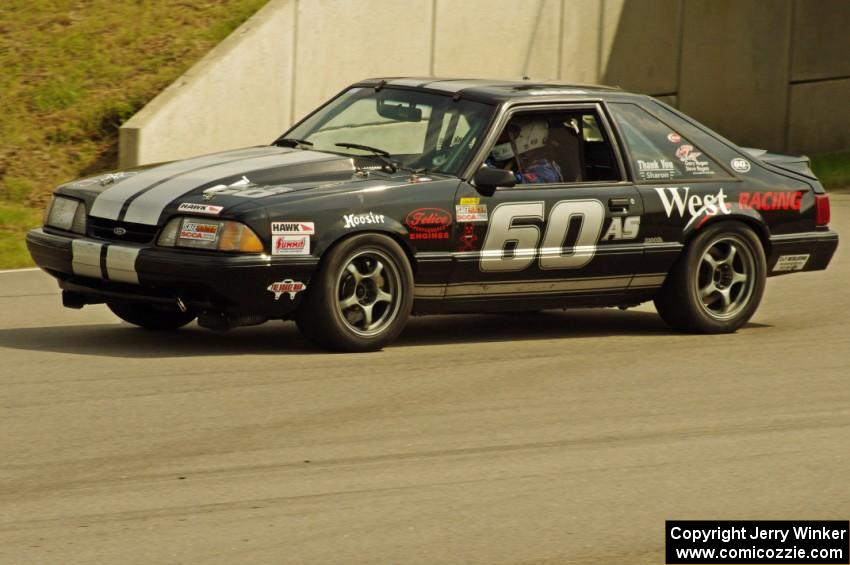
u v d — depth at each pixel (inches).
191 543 580.4
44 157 1713.8
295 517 619.5
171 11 2033.7
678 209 1090.7
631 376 946.7
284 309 938.1
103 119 1795.0
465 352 1011.3
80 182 1026.1
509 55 2327.8
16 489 649.0
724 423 823.7
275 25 1914.4
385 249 963.3
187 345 995.9
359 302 970.1
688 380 940.0
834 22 2822.3
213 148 1841.8
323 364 937.5
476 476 695.1
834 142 2856.8
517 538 602.5
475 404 848.3
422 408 831.7
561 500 660.7
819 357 1034.1
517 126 1039.0
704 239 1104.2
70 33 1941.4
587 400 871.1
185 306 933.2
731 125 2716.5
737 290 1137.4
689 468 724.0
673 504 661.3
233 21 2032.5
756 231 1138.7
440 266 989.8
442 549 584.1
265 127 1919.3
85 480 665.6
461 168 1007.0
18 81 1835.6
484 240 1003.9
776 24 2741.1
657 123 1107.3
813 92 2815.0
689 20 2635.3
